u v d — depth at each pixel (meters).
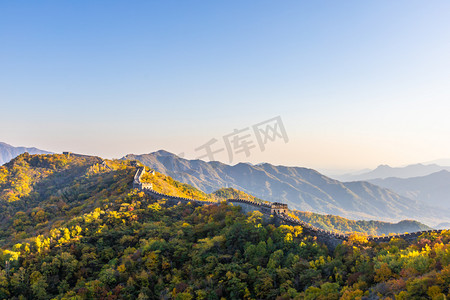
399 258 60.91
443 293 46.50
